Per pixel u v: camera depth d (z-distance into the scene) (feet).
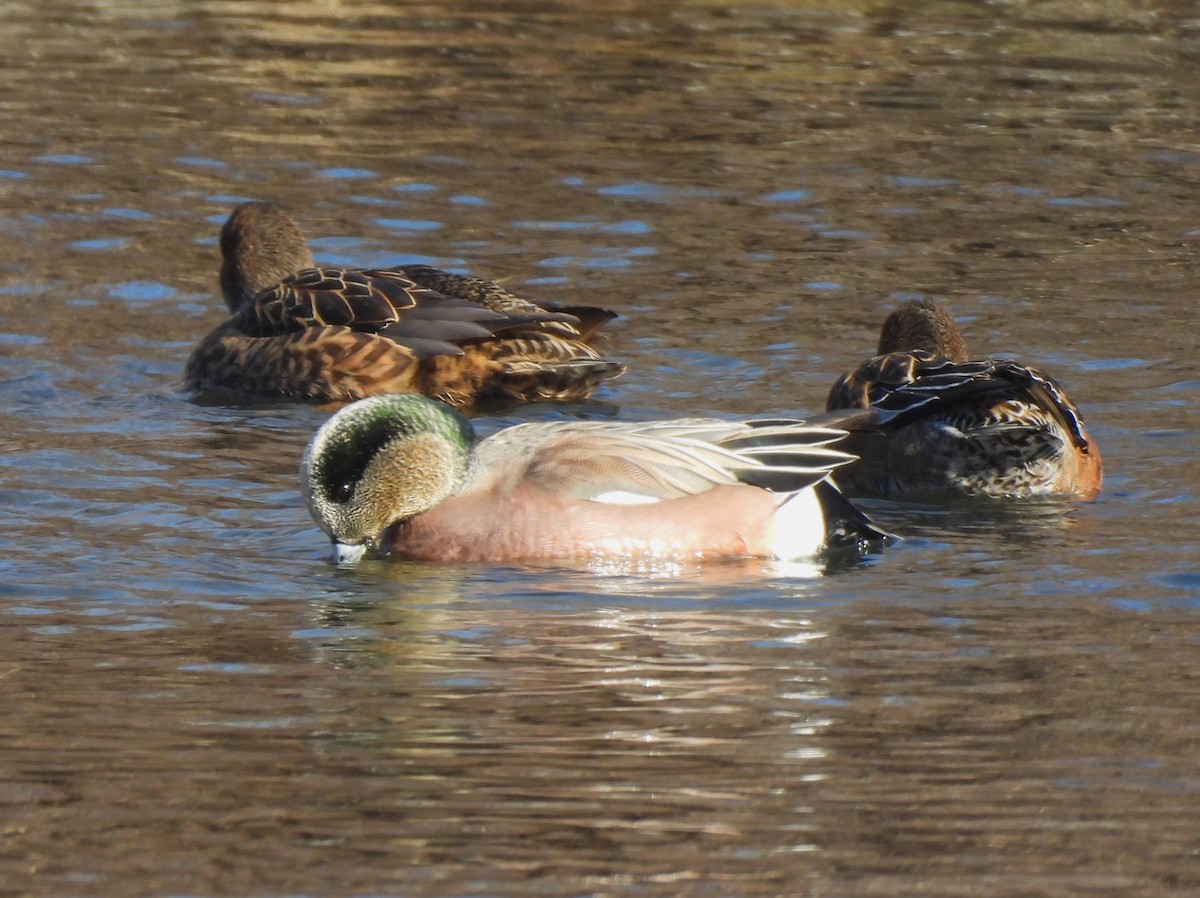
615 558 38.63
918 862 24.79
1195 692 30.91
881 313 59.67
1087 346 56.29
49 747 28.66
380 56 90.02
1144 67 89.04
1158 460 46.52
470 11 98.78
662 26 96.12
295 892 23.91
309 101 82.64
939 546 40.27
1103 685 31.27
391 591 36.99
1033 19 97.60
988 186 73.00
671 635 34.09
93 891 23.94
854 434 46.70
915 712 30.07
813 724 29.55
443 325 53.36
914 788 27.17
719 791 27.04
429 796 26.86
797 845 25.30
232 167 73.77
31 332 57.72
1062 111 82.33
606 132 78.79
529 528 38.96
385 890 23.98
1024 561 38.88
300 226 67.21
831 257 65.16
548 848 25.18
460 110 81.66
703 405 51.49
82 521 41.37
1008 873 24.48
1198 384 52.70
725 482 39.29
